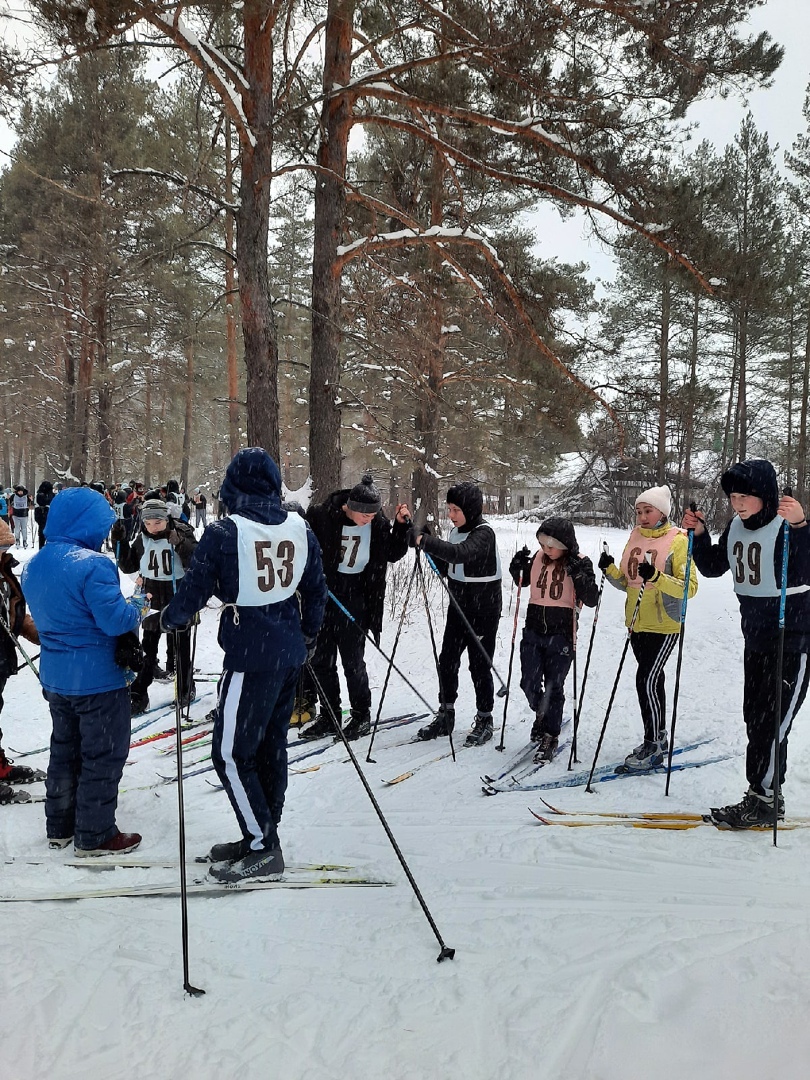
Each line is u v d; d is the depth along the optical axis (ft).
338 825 12.64
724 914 8.61
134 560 19.85
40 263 64.90
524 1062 6.07
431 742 17.62
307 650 11.01
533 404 36.78
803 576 11.18
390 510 102.58
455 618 17.58
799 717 17.22
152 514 18.90
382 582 17.87
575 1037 6.29
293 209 78.95
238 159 29.99
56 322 75.56
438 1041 6.43
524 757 16.15
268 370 29.48
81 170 58.95
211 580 9.56
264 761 10.77
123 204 55.42
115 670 10.94
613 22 25.88
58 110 60.95
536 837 11.51
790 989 6.38
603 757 15.92
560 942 7.96
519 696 21.89
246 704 9.91
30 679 24.04
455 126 31.83
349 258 32.14
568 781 14.55
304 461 123.03
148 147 42.75
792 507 10.89
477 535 17.02
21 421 110.22
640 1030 6.11
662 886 9.60
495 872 10.34
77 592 10.50
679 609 14.30
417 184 38.55
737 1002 6.24
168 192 30.63
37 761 15.96
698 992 6.46
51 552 10.80
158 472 114.93
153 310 70.13
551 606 16.11
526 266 33.09
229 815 12.96
